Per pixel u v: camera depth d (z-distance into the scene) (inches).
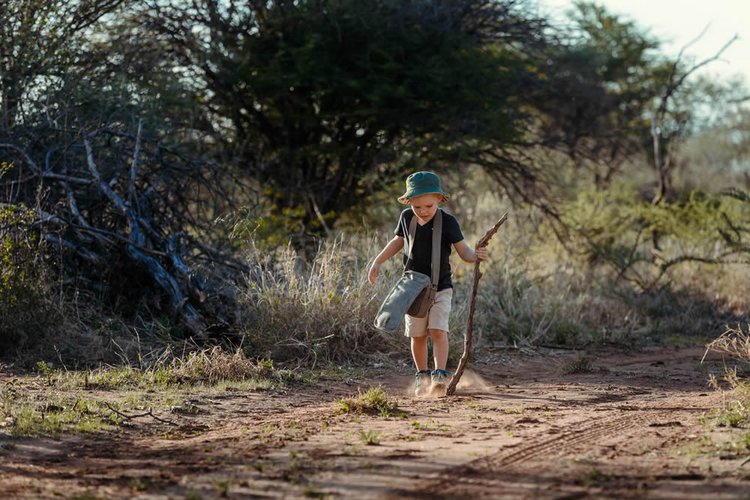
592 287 587.8
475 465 179.9
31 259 360.2
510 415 247.0
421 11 695.1
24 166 431.5
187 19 660.7
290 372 321.7
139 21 641.6
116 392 281.9
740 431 213.6
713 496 154.1
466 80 695.1
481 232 594.9
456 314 408.5
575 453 192.2
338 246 444.1
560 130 892.6
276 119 732.0
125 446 209.8
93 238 408.2
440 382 285.6
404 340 377.7
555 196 748.0
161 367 321.1
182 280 390.9
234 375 313.0
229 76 676.7
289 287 379.6
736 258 621.3
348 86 679.7
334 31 684.7
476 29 735.1
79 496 160.7
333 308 372.8
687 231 685.9
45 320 349.4
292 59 682.8
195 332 368.5
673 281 592.1
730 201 698.8
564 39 789.2
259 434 219.9
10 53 474.0
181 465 186.7
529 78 781.9
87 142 430.6
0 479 177.0
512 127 713.6
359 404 256.1
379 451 194.1
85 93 490.6
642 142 1084.5
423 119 704.4
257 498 158.1
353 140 730.2
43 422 230.2
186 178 481.4
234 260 441.7
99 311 387.2
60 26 506.9
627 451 194.1
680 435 212.5
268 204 666.8
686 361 397.7
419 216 282.5
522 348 424.2
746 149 1758.1
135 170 425.1
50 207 415.2
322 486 164.6
